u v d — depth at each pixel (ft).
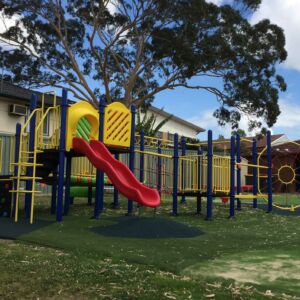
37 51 89.04
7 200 33.06
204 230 28.04
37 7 83.25
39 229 26.07
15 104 72.84
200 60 77.05
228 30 78.28
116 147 35.65
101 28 85.71
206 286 14.58
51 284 14.56
